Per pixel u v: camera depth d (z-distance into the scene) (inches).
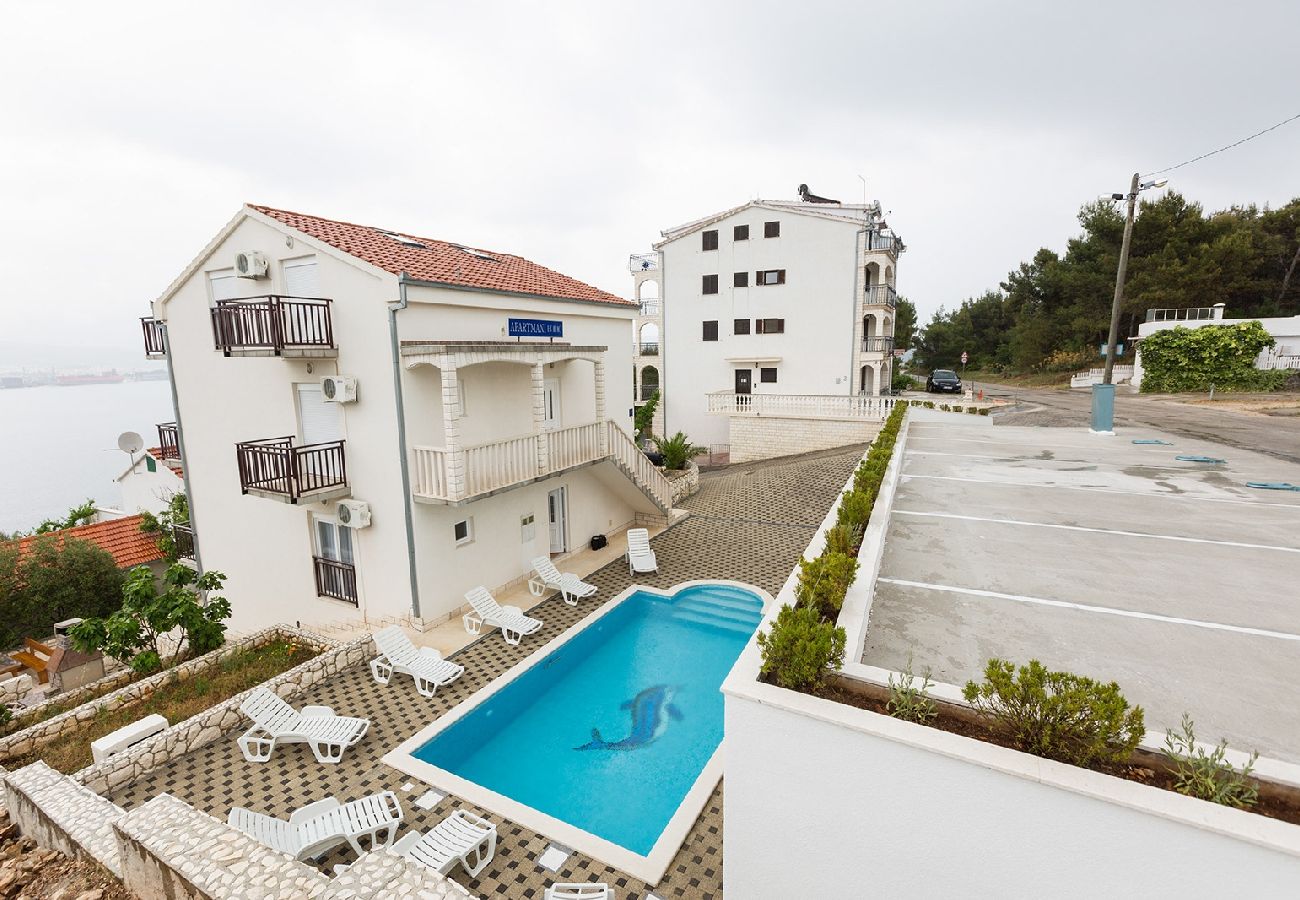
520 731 351.3
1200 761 129.8
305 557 498.6
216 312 457.7
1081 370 1882.4
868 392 1385.3
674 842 248.7
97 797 243.6
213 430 532.4
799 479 871.1
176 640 524.4
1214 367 1282.0
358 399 437.7
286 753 313.0
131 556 738.8
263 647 447.8
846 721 150.7
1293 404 1051.3
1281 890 113.2
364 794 283.0
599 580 550.3
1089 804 127.2
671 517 722.8
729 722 169.6
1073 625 235.8
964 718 154.9
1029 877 136.6
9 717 347.9
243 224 469.4
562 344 515.2
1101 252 1823.3
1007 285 2625.5
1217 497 440.8
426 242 585.9
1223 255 1537.9
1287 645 217.5
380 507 446.3
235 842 186.4
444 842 238.2
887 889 154.9
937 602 259.4
